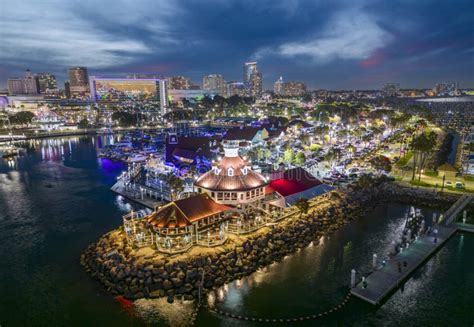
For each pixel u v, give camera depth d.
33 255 87.62
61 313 64.44
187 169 157.25
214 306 65.00
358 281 72.12
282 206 100.44
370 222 104.75
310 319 61.44
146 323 60.97
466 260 81.12
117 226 105.75
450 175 144.62
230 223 91.94
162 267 72.44
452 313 62.97
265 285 71.56
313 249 87.44
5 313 64.94
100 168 191.25
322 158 184.50
